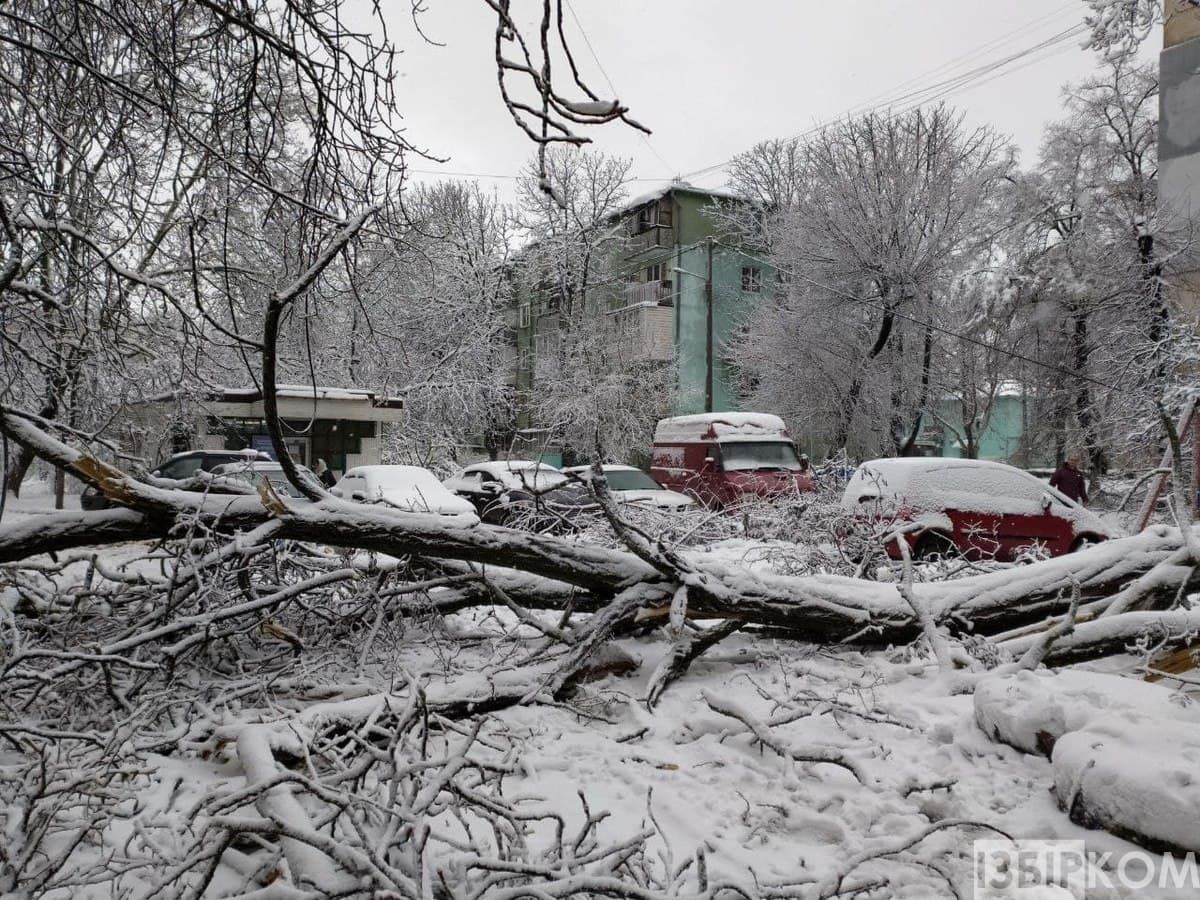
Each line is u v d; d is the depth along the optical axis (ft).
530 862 9.47
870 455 88.17
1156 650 17.28
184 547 17.06
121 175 22.03
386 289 32.37
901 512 34.24
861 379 84.58
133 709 14.52
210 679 17.44
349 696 16.61
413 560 19.35
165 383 34.88
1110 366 68.33
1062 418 86.69
